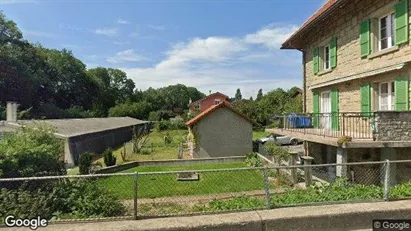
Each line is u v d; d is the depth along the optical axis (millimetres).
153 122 52344
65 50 65875
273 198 5406
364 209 4473
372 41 10500
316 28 14461
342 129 11039
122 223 4242
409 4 8734
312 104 15781
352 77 11375
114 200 6188
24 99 45406
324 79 14258
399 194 5160
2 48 43156
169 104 81562
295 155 11305
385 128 8656
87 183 6270
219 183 11000
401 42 8930
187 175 12086
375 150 9656
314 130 13172
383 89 10586
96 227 4105
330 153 12891
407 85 8891
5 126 20859
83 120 33188
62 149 11648
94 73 77125
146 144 28688
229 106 20141
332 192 5504
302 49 17094
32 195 5383
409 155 8922
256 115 40844
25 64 47438
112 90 79938
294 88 51469
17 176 7711
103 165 17969
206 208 5859
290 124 14820
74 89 64688
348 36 12023
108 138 30562
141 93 87812
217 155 19969
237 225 4188
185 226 4121
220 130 20031
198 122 19891
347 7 11711
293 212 4453
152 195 9461
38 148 8781
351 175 9156
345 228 4359
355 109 11664
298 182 10633
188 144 24859
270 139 25312
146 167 16453
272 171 12188
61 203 5539
